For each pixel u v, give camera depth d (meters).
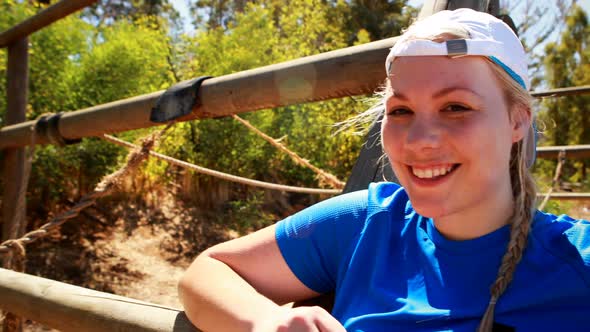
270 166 10.24
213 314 1.00
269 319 0.92
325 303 1.20
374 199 1.15
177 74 10.02
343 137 9.53
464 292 0.92
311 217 1.17
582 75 14.84
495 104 0.88
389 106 0.94
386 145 0.95
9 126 4.53
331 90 2.06
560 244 0.90
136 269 7.13
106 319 1.20
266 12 10.35
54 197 7.40
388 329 0.96
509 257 0.86
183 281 1.11
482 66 0.88
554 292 0.84
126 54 7.63
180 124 8.72
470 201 0.90
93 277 6.64
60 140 3.72
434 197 0.90
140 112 2.91
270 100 2.27
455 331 0.88
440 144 0.87
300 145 9.86
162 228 8.58
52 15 3.94
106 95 7.39
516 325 0.85
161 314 1.14
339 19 15.77
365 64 1.93
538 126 1.25
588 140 13.59
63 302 1.34
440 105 0.88
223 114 2.52
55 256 6.83
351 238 1.13
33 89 6.89
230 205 9.88
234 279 1.07
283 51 10.78
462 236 0.96
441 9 1.83
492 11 2.19
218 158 9.33
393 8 16.84
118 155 7.58
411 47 0.89
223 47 9.69
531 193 0.94
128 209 8.72
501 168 0.90
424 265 0.99
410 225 1.06
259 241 1.17
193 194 9.70
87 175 7.84
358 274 1.08
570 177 13.70
